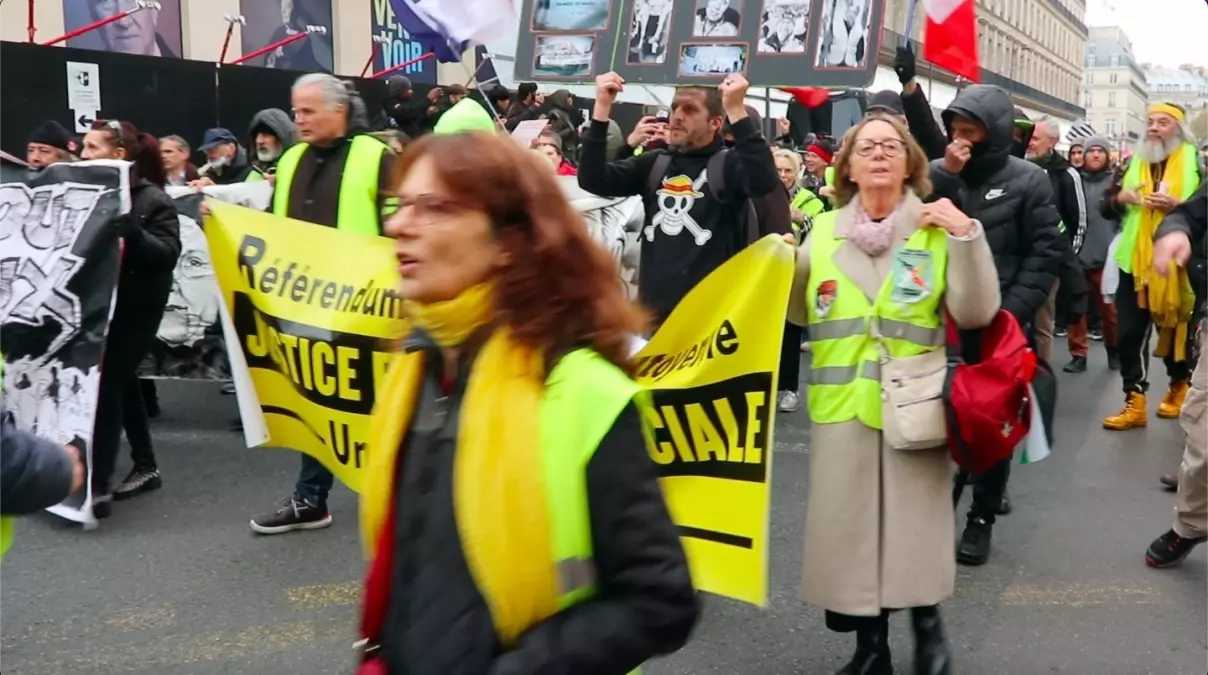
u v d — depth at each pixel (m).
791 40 4.49
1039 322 5.88
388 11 15.27
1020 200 4.20
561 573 1.49
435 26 5.34
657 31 4.73
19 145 8.45
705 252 4.19
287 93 10.19
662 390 3.24
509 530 1.47
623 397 1.50
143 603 4.21
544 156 1.63
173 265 5.24
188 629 3.99
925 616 3.31
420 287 1.56
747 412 3.11
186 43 12.70
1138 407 7.28
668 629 1.48
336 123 4.61
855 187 3.39
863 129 3.24
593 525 1.49
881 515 3.25
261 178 7.29
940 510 3.26
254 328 4.12
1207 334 4.39
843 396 3.23
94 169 4.97
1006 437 3.06
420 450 1.60
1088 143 9.46
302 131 4.60
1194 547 4.87
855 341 3.22
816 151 10.27
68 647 3.84
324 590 4.35
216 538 4.92
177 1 12.58
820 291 3.29
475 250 1.55
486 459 1.49
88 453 4.90
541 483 1.47
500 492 1.48
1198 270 6.74
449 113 3.84
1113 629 4.09
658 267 4.25
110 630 3.98
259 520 4.95
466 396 1.54
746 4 4.57
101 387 5.14
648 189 4.30
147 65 9.16
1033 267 4.17
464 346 1.58
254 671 3.67
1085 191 9.42
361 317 3.89
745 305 3.11
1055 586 4.51
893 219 3.24
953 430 3.08
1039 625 4.12
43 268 4.93
